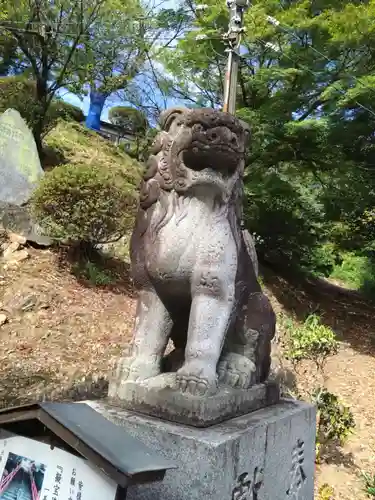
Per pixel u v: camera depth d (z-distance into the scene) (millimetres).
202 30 8906
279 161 9070
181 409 1863
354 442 4492
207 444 1687
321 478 3789
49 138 12234
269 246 10180
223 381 2156
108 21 10203
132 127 16328
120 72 11062
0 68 12008
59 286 6211
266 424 2027
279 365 5039
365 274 13859
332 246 12742
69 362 4812
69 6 9648
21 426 1491
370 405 5488
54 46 10016
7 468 1438
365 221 11430
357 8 7820
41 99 10383
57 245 7004
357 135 8195
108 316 5938
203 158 2018
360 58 8391
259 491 1986
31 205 6809
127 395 2008
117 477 1274
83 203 6367
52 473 1395
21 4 9648
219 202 2115
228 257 2076
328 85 8484
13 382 4191
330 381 6004
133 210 6941
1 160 7383
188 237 2055
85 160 11523
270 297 8719
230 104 6484
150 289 2158
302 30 8211
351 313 9586
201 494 1665
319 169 9148
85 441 1326
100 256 7238
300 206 9969
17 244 6621
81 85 10461
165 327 2141
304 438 2436
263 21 8320
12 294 5719
